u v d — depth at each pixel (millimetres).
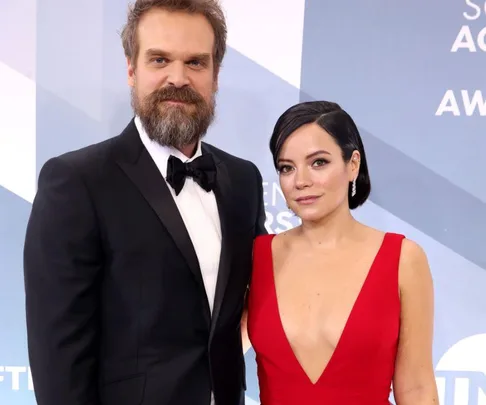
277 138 1134
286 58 1650
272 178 1691
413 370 1125
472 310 1709
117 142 1143
